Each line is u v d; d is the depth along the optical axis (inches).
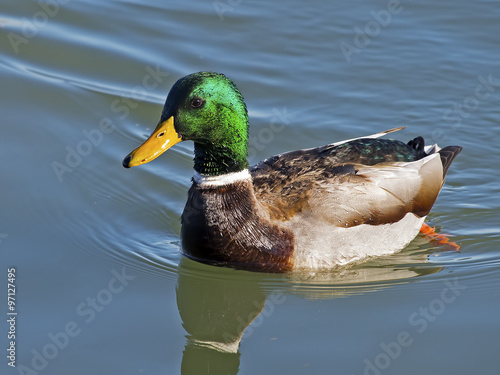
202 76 314.2
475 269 356.8
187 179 422.9
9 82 478.3
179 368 294.4
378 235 350.9
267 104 472.1
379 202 347.3
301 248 335.3
